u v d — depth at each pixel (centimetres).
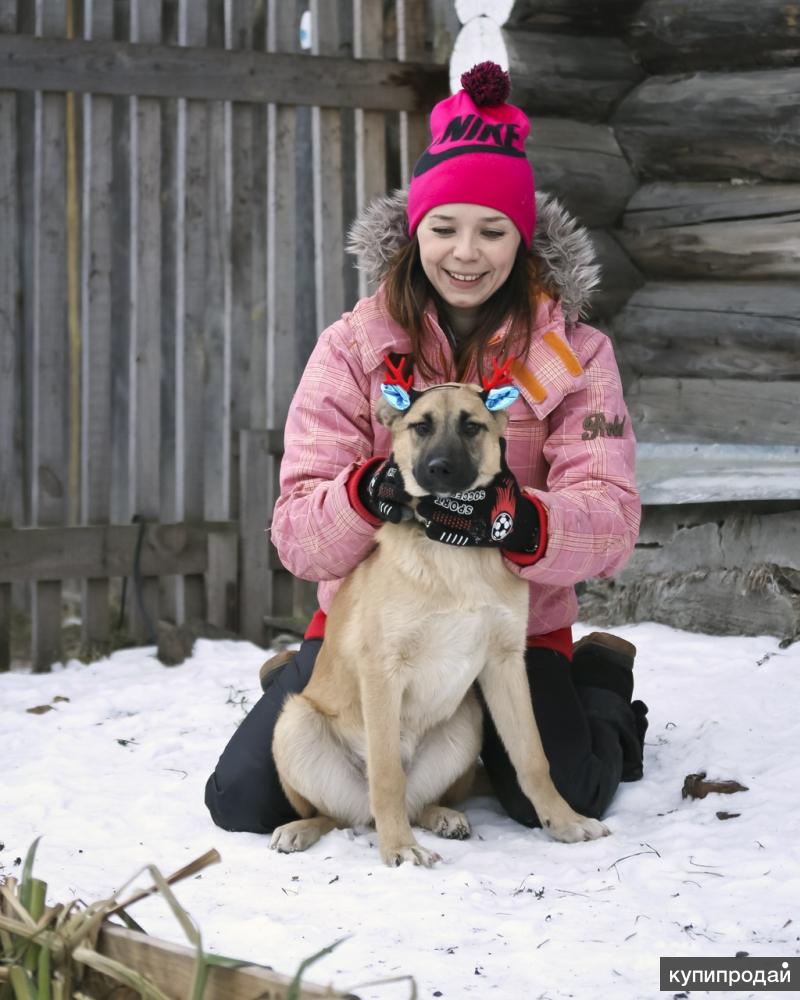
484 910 279
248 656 601
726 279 602
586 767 353
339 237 681
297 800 352
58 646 623
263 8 722
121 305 793
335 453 355
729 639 537
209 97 640
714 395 600
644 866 303
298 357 770
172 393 745
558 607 375
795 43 566
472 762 362
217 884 304
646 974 241
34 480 630
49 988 188
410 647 327
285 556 352
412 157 693
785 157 569
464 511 313
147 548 642
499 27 613
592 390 357
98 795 386
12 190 615
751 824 331
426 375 356
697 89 595
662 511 586
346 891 295
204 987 176
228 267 667
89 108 628
